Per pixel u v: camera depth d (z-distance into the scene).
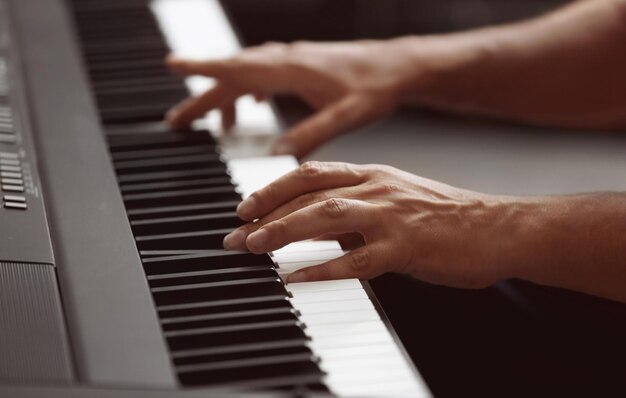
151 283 1.15
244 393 0.96
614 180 2.64
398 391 1.02
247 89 1.56
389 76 1.64
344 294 1.16
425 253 1.21
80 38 1.74
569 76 1.76
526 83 1.75
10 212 1.21
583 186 2.56
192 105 1.53
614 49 1.75
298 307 1.13
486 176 2.63
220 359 1.05
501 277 1.24
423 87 1.67
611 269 1.26
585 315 1.52
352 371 1.05
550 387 1.42
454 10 3.52
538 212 1.26
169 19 1.85
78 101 1.50
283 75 1.58
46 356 1.03
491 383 1.42
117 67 1.66
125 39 1.75
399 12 3.55
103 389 0.95
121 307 1.10
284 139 1.53
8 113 1.44
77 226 1.21
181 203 1.32
